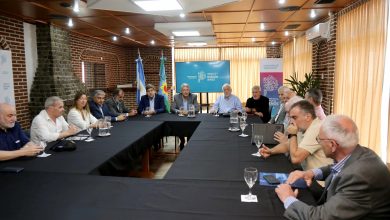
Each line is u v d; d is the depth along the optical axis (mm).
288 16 5301
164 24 5660
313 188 1834
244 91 10461
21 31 5188
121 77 9469
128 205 1418
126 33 6863
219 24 5980
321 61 6059
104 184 1706
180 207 1392
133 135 3250
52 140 2936
